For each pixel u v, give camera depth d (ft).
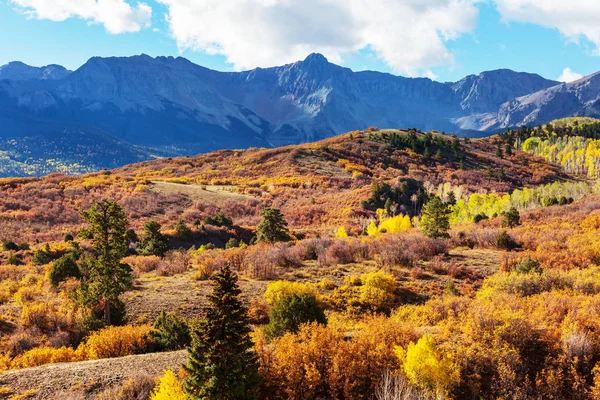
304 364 42.16
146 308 82.89
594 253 92.07
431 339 41.75
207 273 106.83
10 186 303.48
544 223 150.82
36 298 89.45
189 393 36.63
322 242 131.44
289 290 79.77
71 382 43.16
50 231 222.69
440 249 118.83
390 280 86.07
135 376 43.09
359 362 42.19
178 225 208.85
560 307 53.06
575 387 37.83
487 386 39.83
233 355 36.58
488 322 47.26
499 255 112.78
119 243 78.95
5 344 65.98
